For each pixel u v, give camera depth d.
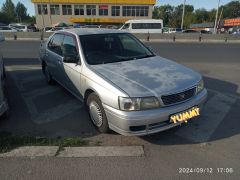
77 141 3.83
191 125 4.39
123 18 58.12
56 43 5.96
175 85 3.68
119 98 3.45
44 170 3.19
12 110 5.12
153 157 3.47
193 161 3.38
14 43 19.75
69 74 4.98
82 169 3.21
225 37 25.12
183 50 15.93
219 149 3.66
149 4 56.91
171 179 3.03
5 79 7.48
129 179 3.03
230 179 3.03
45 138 3.93
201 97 3.99
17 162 3.34
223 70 9.11
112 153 3.55
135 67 4.28
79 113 4.95
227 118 4.68
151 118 3.43
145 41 24.55
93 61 4.51
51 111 5.05
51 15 58.12
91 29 5.49
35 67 9.36
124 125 3.46
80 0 56.97
